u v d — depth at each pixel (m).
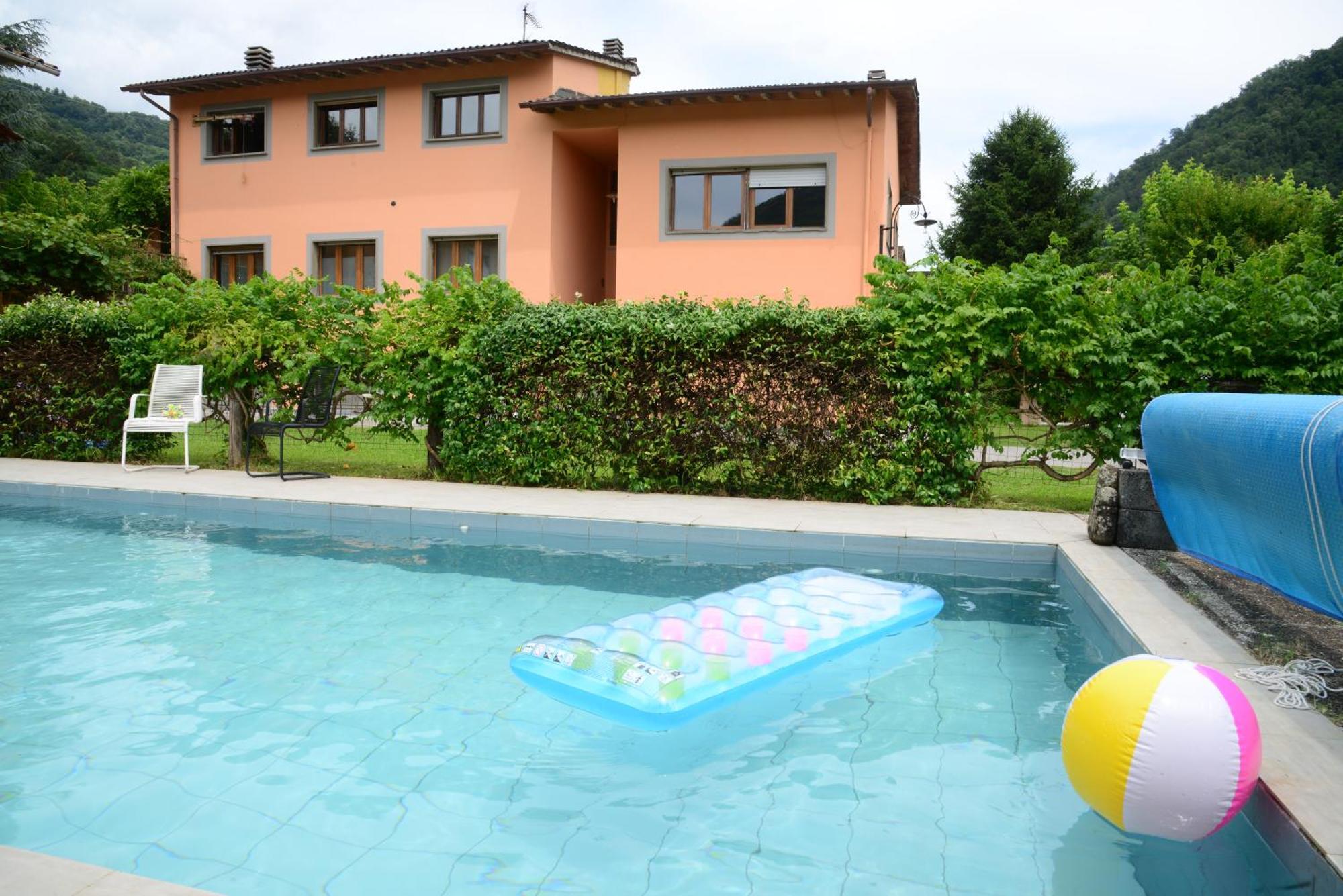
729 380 8.24
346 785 2.91
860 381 7.92
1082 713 2.55
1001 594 5.54
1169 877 2.39
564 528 6.98
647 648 3.75
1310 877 2.12
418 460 11.11
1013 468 8.45
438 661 4.17
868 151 15.85
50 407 11.02
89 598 5.20
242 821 2.66
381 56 17.72
